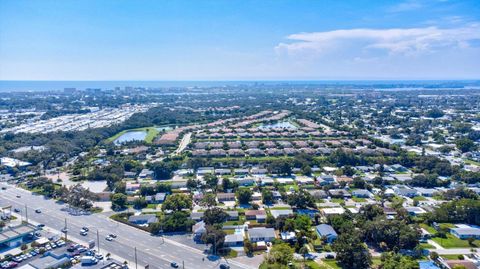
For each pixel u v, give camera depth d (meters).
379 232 159.38
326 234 166.25
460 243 164.12
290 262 144.00
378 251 156.25
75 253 153.62
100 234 175.25
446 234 172.75
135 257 146.75
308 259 150.00
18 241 165.25
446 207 189.00
